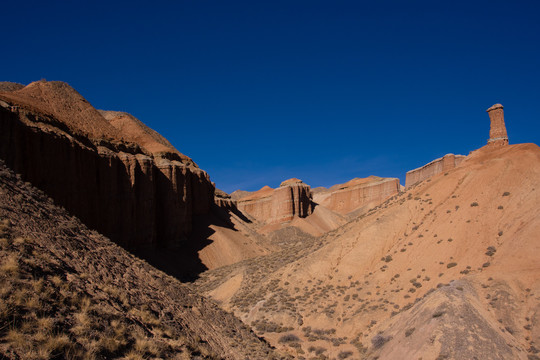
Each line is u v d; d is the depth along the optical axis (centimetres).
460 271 3091
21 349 764
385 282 3612
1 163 1986
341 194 19475
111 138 7369
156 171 8338
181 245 8312
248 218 15475
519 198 3494
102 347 977
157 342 1280
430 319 2347
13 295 921
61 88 7862
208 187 11831
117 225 6456
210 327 2094
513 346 2064
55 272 1220
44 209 1791
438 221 3978
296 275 4606
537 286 2455
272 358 2139
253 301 4469
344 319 3356
